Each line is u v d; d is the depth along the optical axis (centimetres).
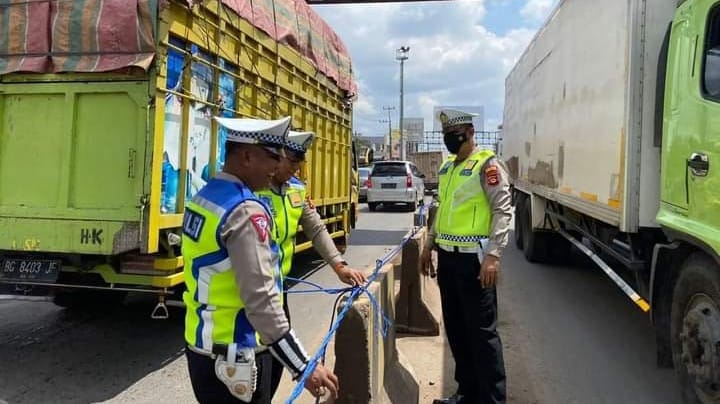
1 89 479
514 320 629
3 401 410
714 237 337
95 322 611
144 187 448
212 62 529
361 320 280
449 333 388
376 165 2178
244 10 582
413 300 557
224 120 224
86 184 464
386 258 423
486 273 344
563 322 623
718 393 345
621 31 479
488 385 354
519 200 1138
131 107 454
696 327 362
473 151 374
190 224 207
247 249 197
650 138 450
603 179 525
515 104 1203
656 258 419
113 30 447
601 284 822
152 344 544
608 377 466
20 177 479
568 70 695
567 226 820
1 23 473
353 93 1048
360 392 282
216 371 206
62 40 461
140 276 473
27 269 480
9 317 625
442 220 374
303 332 591
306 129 793
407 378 401
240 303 205
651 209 449
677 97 401
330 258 316
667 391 438
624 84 464
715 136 345
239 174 216
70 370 475
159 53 445
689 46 389
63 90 466
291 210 271
